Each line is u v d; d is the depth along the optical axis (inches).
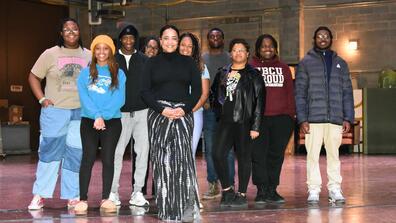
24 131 583.5
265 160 237.0
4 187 296.4
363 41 636.1
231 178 246.4
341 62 239.5
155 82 197.3
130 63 231.1
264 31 664.4
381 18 628.4
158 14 707.4
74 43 222.7
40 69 221.5
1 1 597.9
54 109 220.4
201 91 201.2
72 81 222.2
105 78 207.6
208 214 206.4
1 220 195.3
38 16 632.4
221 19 683.4
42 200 226.5
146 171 248.7
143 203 229.8
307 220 193.3
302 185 297.6
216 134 229.8
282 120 237.3
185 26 701.3
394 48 624.1
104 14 567.5
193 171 195.6
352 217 198.5
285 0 648.4
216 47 258.5
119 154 230.5
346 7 641.0
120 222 190.9
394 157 515.2
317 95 234.8
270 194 238.1
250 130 227.0
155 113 198.5
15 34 611.8
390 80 584.7
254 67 236.4
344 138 571.5
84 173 209.9
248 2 671.1
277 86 237.6
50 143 220.5
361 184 299.9
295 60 645.3
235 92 225.5
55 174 223.0
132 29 232.5
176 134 195.0
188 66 199.5
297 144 565.9
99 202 239.0
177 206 192.4
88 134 209.3
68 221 193.0
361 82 637.3
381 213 206.8
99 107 205.3
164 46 198.8
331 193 236.8
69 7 658.8
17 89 613.6
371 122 562.3
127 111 229.9
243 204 228.1
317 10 653.3
